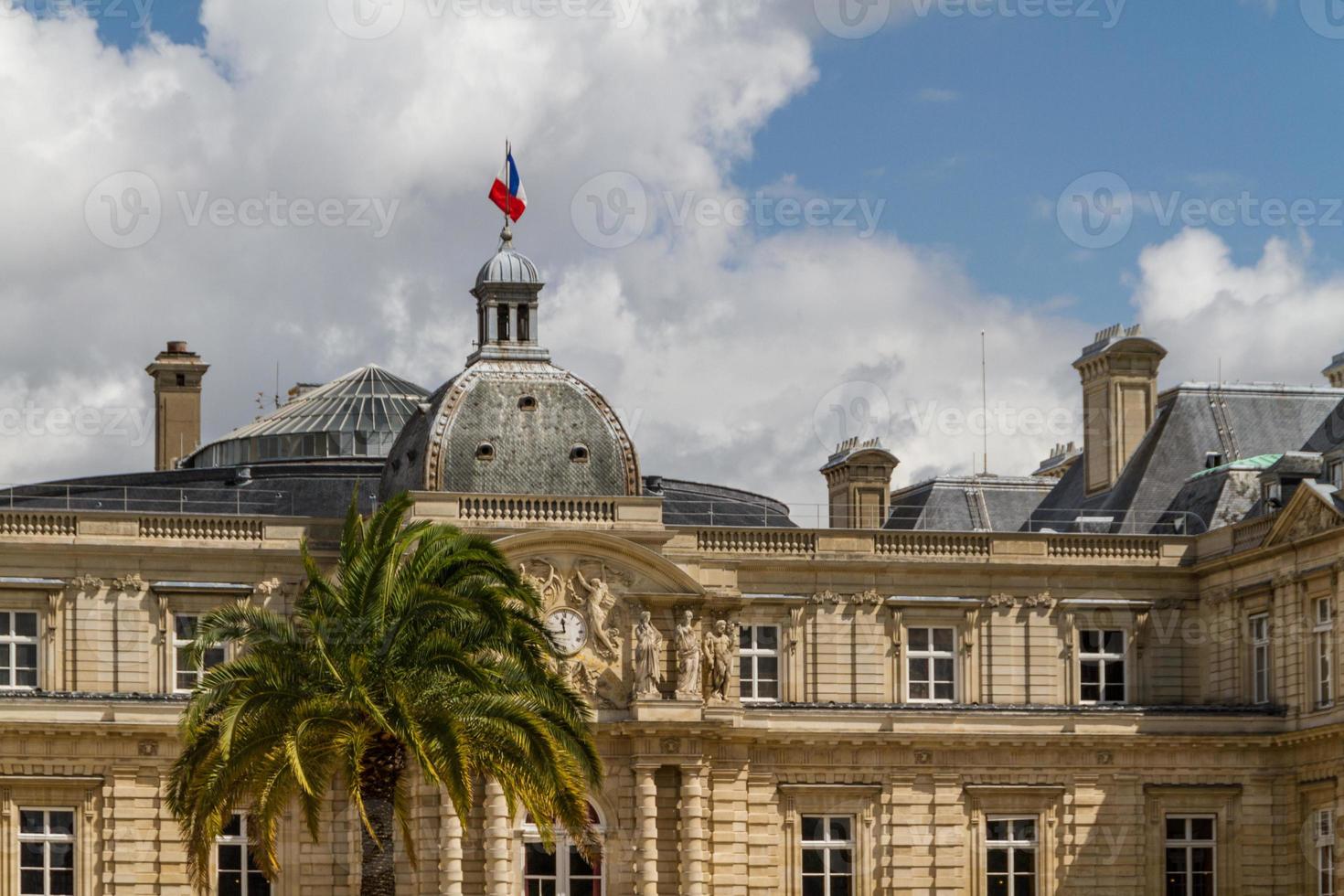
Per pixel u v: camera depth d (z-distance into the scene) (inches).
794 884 4407.0
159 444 5620.1
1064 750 4498.0
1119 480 5162.4
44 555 4286.4
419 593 3307.1
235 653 4357.8
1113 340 5260.8
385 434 5211.6
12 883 4163.4
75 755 4195.4
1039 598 4608.8
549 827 3430.1
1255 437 5103.3
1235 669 4559.5
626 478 4409.5
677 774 4306.1
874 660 4549.7
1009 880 4478.3
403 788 3508.9
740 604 4365.2
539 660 3380.9
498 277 4495.6
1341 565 4269.2
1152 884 4483.3
